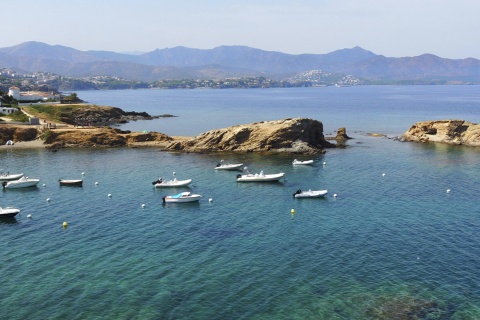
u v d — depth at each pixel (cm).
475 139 13188
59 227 6419
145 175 9725
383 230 6144
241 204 7575
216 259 5284
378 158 11325
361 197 7831
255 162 10956
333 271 4941
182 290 4559
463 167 10069
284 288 4594
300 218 6775
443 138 13725
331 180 9106
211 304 4300
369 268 4991
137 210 7250
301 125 12500
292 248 5588
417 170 9850
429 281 4669
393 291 4494
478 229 6097
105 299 4384
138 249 5594
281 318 4072
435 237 5841
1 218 6794
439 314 4094
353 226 6347
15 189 8619
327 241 5794
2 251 5531
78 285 4656
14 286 4631
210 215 6981
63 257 5350
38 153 12369
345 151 12394
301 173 9769
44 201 7788
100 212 7144
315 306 4259
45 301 4350
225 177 9531
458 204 7275
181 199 7631
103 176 9638
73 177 9556
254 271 4966
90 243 5797
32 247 5662
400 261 5144
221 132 12731
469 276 4750
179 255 5403
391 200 7594
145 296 4441
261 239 5912
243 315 4125
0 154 12212
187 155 11994
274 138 12275
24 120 16488
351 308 4216
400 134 16088
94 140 13538
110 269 5019
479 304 4231
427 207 7150
